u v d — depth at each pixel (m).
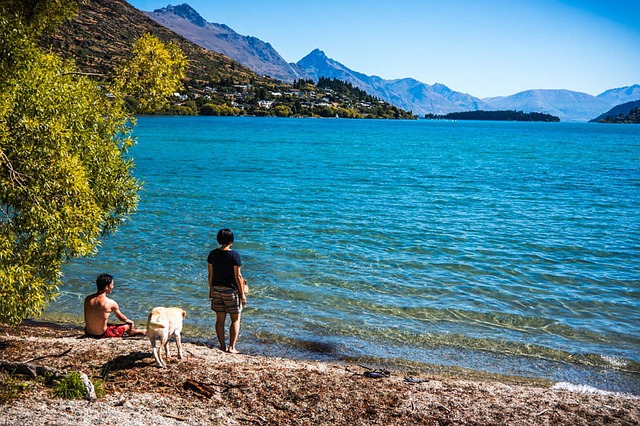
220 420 7.05
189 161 52.81
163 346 9.31
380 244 20.08
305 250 18.88
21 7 11.85
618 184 41.81
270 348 10.82
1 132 8.49
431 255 18.64
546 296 14.51
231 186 35.47
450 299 14.12
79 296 14.08
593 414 7.88
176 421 6.81
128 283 14.98
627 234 22.70
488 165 57.81
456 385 8.97
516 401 8.31
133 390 7.79
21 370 7.79
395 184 39.06
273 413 7.41
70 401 6.99
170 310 9.00
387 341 11.34
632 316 13.15
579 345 11.33
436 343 11.30
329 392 8.23
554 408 8.07
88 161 11.12
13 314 8.77
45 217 8.82
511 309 13.45
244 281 10.06
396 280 15.66
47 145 9.02
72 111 10.30
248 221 23.91
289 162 54.88
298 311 12.99
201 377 8.44
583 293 14.84
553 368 10.20
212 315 12.75
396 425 7.28
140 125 138.75
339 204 29.20
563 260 18.33
